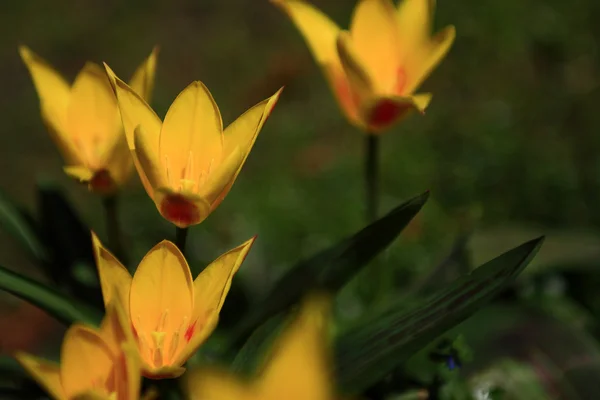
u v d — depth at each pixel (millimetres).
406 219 1188
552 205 1999
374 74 1249
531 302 1379
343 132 2609
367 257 1207
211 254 1866
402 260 1771
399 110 1238
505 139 2232
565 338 1334
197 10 3334
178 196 1111
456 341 1238
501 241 1476
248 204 2168
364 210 2043
